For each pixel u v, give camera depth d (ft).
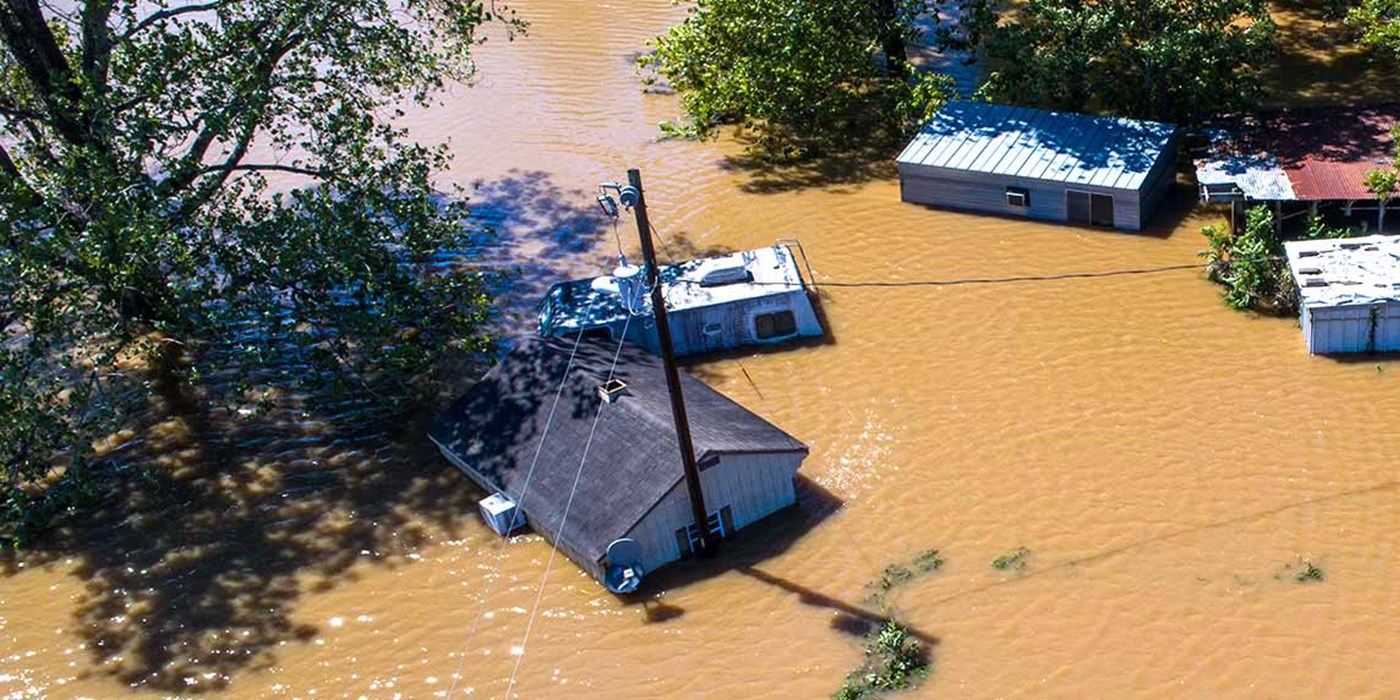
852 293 119.24
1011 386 105.91
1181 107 130.62
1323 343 103.96
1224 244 113.50
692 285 115.85
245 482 105.29
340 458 106.83
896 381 108.27
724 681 83.51
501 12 182.50
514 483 97.45
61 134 109.91
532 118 155.84
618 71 164.86
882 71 154.20
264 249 105.91
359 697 85.87
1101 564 88.28
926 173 128.16
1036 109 135.54
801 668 83.56
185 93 111.75
